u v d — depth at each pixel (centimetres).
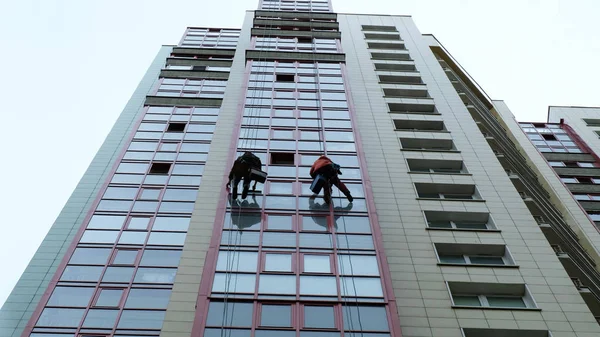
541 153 5462
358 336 1717
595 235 4088
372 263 2025
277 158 2686
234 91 3803
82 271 2736
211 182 2838
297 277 1934
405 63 4353
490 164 3045
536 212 3403
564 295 2159
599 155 5775
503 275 2255
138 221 3102
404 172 2933
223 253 2023
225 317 1755
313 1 5753
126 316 2536
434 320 2020
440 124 3484
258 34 4506
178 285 2189
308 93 3378
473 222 2655
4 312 2731
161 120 4200
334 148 2772
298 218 2223
